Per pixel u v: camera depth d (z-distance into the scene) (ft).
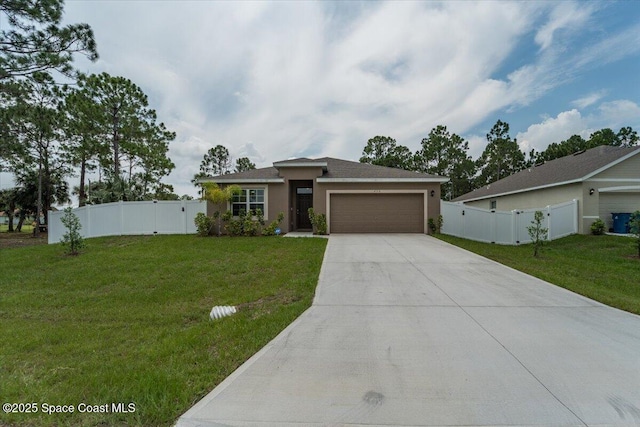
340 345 12.53
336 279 22.91
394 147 135.44
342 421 8.06
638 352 11.81
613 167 45.98
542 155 124.47
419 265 27.22
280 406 8.66
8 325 16.29
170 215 48.73
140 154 78.07
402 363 11.02
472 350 12.00
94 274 25.73
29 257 32.94
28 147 65.62
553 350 11.98
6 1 38.47
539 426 7.89
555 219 45.42
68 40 42.63
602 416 8.25
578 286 21.02
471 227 46.68
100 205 47.32
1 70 41.96
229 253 32.50
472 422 8.02
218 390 9.44
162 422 8.16
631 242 38.60
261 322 15.12
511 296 19.01
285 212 50.65
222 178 51.11
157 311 18.03
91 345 13.51
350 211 50.67
